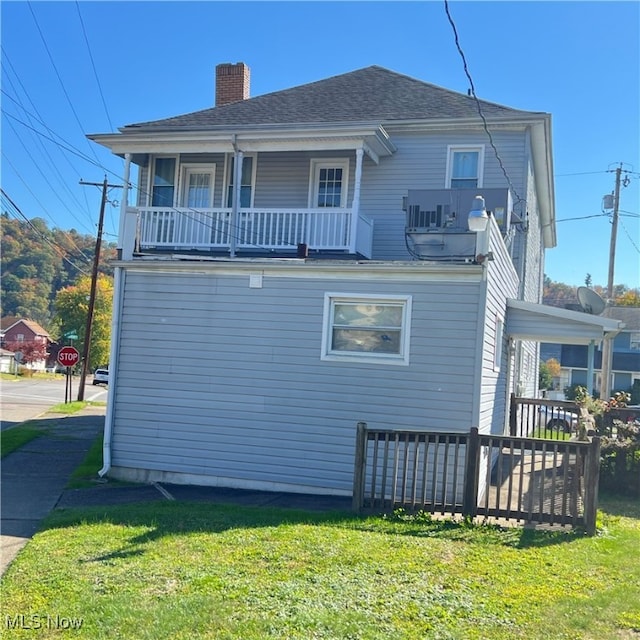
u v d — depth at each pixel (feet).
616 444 33.47
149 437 35.42
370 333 32.63
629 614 15.62
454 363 30.96
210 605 15.81
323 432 32.73
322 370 32.99
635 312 141.59
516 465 41.06
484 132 49.75
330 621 14.85
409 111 51.60
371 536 22.25
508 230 40.50
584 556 20.52
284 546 20.83
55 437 55.83
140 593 16.83
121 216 48.62
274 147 46.47
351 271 32.68
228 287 34.71
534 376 87.15
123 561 19.52
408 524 24.23
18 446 49.11
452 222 39.55
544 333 41.57
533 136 51.29
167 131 50.06
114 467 35.86
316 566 18.80
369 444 31.63
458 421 30.71
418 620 15.07
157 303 35.78
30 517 26.78
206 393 34.71
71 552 20.58
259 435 33.71
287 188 52.54
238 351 34.40
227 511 26.73
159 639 14.14
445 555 20.15
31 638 14.34
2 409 86.48
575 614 15.60
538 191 68.23
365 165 51.44
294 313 33.65
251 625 14.69
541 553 20.75
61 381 187.21
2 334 259.60
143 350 35.83
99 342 213.46
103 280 222.48
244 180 53.31
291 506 28.81
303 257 42.24
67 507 28.50
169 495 31.55
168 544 21.22
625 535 23.86
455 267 30.94
